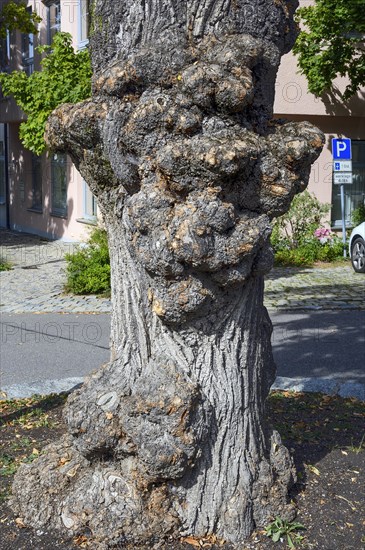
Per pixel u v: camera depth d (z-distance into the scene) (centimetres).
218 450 393
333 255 1662
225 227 354
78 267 1321
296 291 1277
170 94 359
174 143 351
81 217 2044
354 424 571
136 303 399
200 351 389
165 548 386
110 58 388
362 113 1770
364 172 1869
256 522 403
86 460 422
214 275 365
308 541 396
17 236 2344
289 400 638
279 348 912
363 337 966
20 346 951
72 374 812
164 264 358
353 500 437
